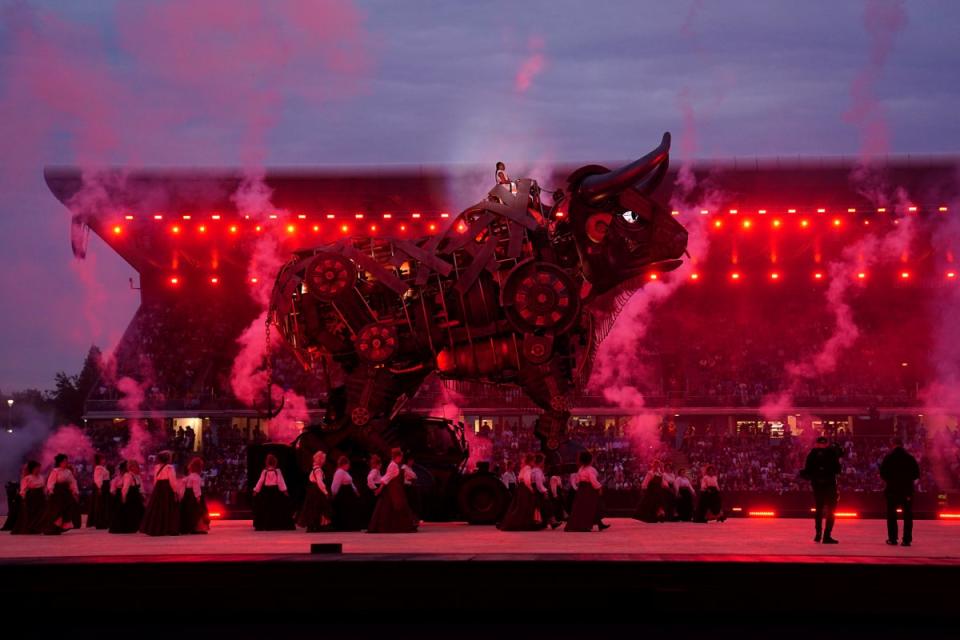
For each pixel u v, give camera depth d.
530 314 24.48
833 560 14.71
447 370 25.58
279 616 14.90
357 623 14.75
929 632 13.73
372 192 51.34
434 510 26.48
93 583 15.04
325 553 16.19
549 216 25.80
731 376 60.16
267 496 24.73
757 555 15.66
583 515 23.17
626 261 24.86
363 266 25.92
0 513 39.31
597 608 14.60
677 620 14.52
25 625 14.88
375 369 25.81
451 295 25.27
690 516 29.06
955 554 16.27
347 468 23.75
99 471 26.92
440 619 14.75
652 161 23.84
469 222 25.73
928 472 51.03
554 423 24.94
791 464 52.53
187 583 15.01
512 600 14.70
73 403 76.31
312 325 26.39
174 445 56.41
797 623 14.30
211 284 61.81
